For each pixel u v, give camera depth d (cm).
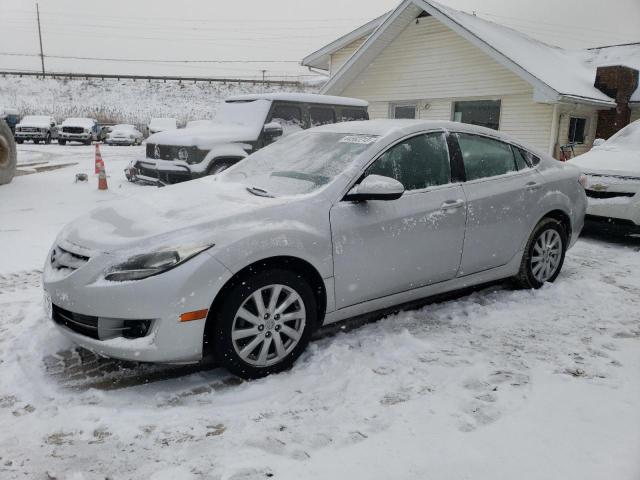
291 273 303
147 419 257
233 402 275
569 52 1750
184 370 312
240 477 214
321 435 245
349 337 356
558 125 1271
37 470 219
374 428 251
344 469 220
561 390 288
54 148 2603
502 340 355
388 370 310
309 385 293
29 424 252
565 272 526
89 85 5450
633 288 473
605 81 1366
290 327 312
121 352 274
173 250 278
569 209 467
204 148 863
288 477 214
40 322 375
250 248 287
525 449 235
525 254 440
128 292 270
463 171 397
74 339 291
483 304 425
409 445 237
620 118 1376
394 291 358
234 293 285
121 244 286
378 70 1579
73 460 226
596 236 725
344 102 1002
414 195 363
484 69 1360
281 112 937
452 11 1448
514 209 418
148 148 969
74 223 344
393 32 1481
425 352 334
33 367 311
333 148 380
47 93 5259
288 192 346
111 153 2239
